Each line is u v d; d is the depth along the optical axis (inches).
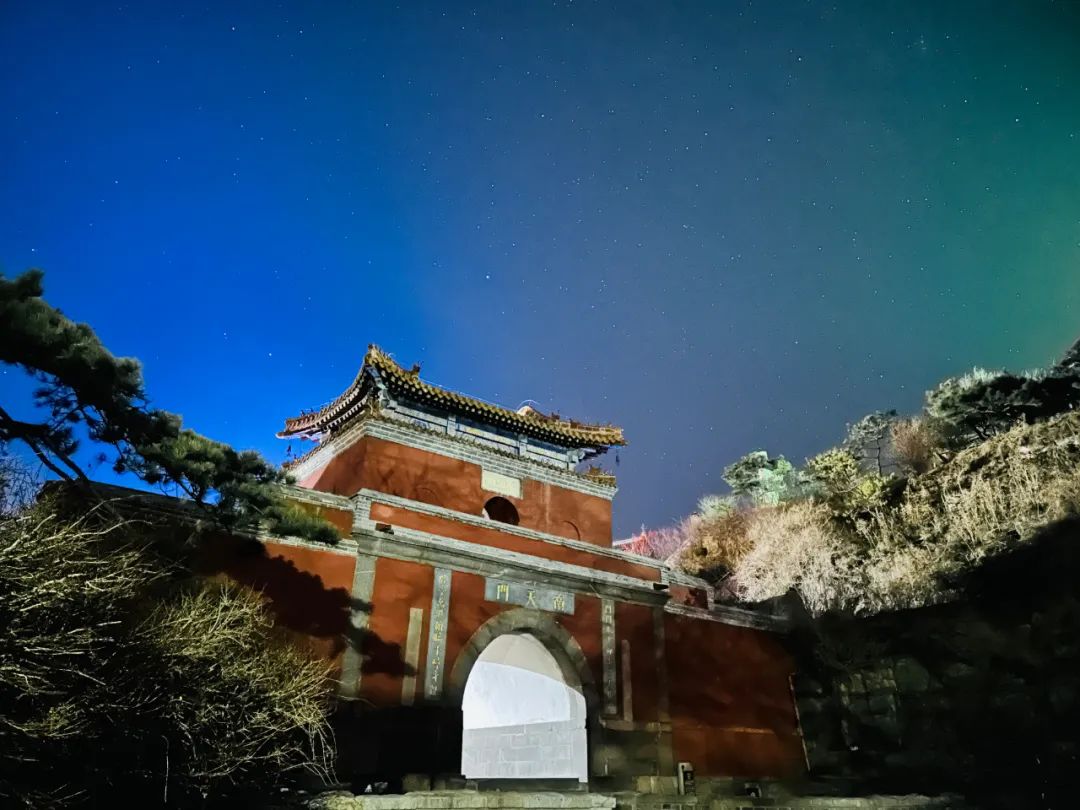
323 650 611.5
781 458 1567.4
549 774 785.6
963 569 764.6
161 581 503.2
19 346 406.3
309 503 658.8
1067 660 668.1
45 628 343.3
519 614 739.4
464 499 826.2
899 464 1239.5
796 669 935.0
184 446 474.0
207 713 408.2
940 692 768.3
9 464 449.7
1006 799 650.8
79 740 366.3
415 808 473.1
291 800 474.6
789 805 651.5
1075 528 687.7
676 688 831.1
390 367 820.0
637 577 860.0
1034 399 983.0
